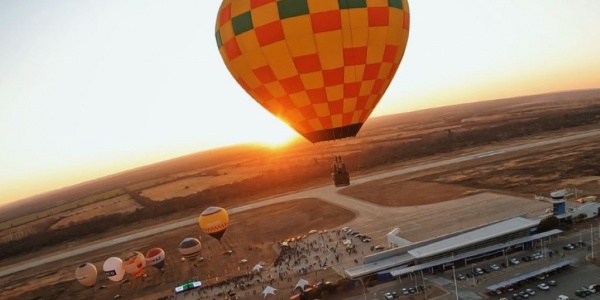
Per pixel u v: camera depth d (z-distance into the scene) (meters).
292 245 69.38
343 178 28.30
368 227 72.38
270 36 24.11
